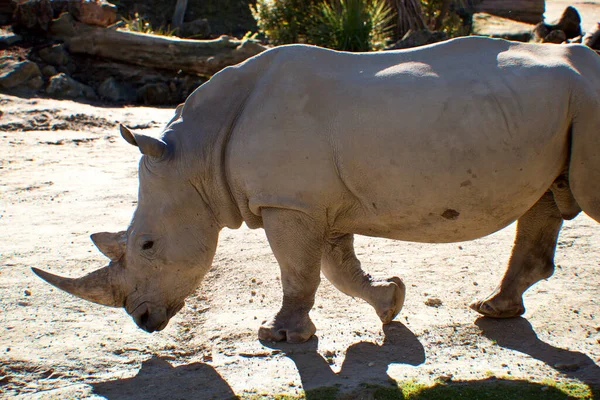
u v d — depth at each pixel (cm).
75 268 557
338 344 428
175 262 422
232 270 558
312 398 356
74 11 1658
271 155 401
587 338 429
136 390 375
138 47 1620
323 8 1800
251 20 2334
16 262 568
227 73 432
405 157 385
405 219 405
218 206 430
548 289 507
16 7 1727
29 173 896
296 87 408
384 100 391
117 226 675
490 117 381
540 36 2150
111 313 482
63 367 402
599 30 1878
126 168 933
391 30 1933
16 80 1499
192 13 2292
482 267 561
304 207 403
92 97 1557
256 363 405
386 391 361
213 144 421
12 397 367
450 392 359
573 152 389
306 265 418
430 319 462
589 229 646
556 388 362
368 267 564
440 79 391
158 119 1308
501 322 455
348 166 396
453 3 2389
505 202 396
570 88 387
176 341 443
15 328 449
